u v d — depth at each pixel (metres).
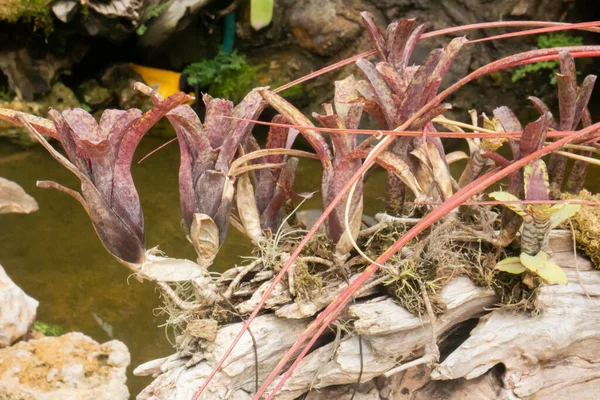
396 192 1.37
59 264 2.81
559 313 1.34
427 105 1.21
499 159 1.28
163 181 3.42
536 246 1.27
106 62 4.24
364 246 1.36
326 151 1.29
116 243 1.25
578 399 1.37
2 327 1.99
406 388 1.36
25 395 1.85
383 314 1.28
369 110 1.33
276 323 1.29
